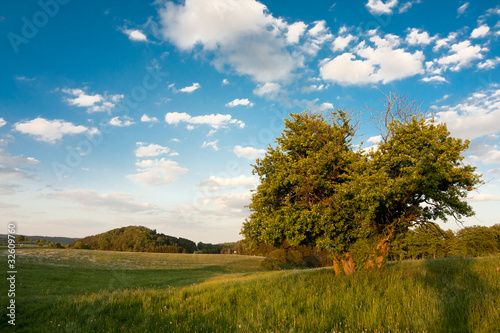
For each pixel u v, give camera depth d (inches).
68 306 449.7
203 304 410.6
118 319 372.8
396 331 241.6
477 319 252.4
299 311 341.4
